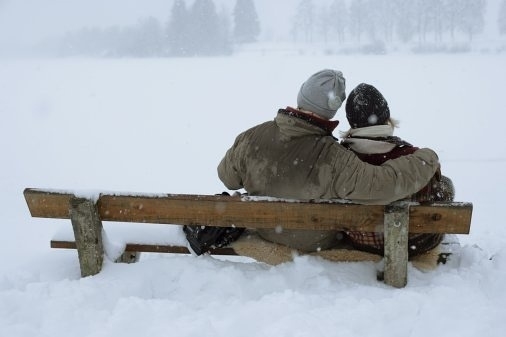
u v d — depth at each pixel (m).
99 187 7.90
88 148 11.16
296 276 2.84
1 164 9.65
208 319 2.38
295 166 2.69
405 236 2.68
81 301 2.61
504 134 11.30
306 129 2.68
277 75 31.12
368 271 2.92
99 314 2.53
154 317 2.46
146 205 2.89
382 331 2.37
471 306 2.50
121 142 11.87
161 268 2.94
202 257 3.04
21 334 2.37
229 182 3.05
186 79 30.16
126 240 3.20
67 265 3.25
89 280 2.81
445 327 2.38
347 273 2.88
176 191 7.48
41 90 24.70
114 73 36.78
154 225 3.28
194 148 10.98
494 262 2.95
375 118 2.82
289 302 2.54
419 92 19.98
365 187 2.59
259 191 2.86
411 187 2.60
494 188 7.04
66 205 2.93
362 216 2.73
